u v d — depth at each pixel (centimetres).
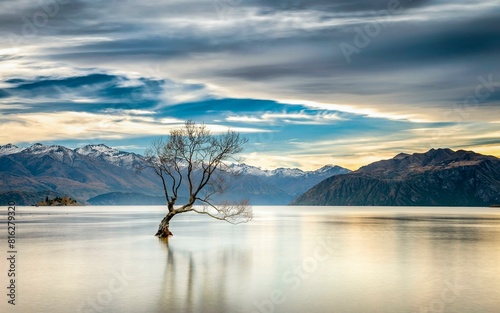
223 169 6544
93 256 4700
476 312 2620
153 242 6178
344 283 3384
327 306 2741
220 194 6575
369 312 2623
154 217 15525
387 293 3064
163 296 2958
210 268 3997
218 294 3023
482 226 10112
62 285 3269
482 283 3378
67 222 11769
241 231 8494
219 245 5816
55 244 5866
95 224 10738
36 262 4306
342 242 6256
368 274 3738
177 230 8800
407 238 6888
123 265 4144
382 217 16175
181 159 6662
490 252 5103
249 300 2883
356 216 17288
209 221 12469
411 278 3572
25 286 3241
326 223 11594
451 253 5022
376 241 6362
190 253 4978
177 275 3656
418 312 2625
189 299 2889
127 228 9200
